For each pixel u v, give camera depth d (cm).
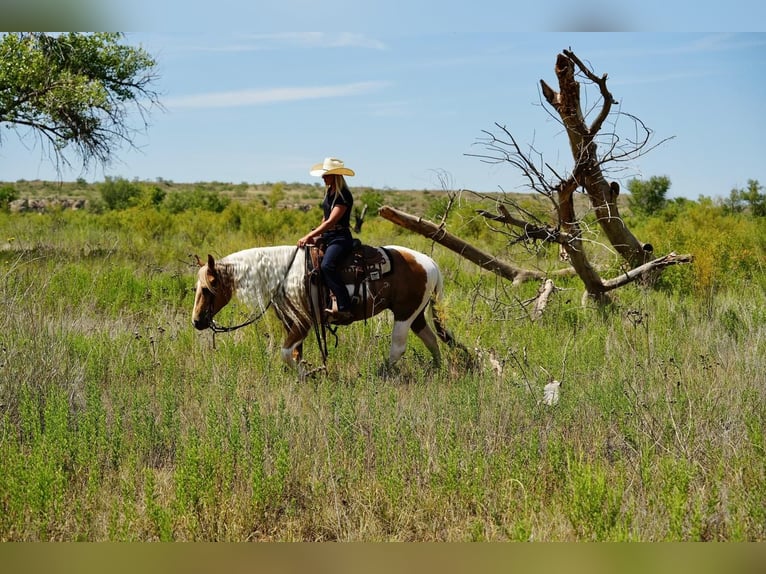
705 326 1011
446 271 1622
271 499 532
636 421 643
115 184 5909
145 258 1866
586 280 1205
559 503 526
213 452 568
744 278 1402
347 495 545
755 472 553
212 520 503
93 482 525
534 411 676
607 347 877
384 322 1001
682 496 486
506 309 1112
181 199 5012
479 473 546
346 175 809
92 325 1016
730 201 3641
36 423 632
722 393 725
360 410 691
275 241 2200
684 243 1585
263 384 789
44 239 2262
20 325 811
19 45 2255
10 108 2252
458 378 814
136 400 684
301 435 635
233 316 1039
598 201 1218
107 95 2411
